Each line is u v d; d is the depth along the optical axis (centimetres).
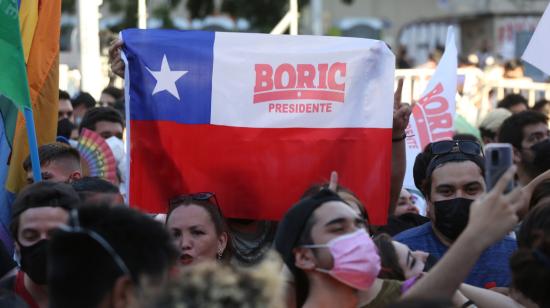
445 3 7450
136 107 1217
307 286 889
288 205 1208
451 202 1152
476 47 7031
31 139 1188
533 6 6950
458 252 794
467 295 954
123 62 1236
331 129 1217
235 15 5003
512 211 796
